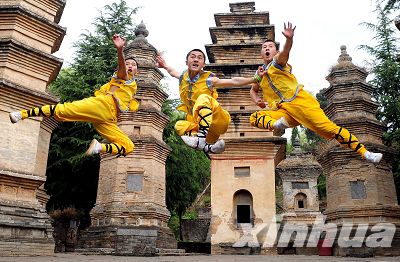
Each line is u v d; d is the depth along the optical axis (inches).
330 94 999.0
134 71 374.6
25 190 625.0
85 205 1227.2
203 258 643.5
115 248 792.3
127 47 1047.0
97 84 1238.3
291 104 319.3
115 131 350.9
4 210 576.4
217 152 323.0
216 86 343.6
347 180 878.4
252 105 1006.4
